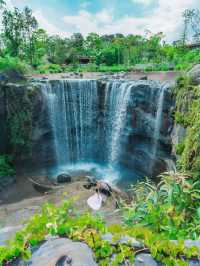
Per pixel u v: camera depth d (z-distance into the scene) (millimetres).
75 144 10188
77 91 9672
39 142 9219
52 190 7020
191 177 3883
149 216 2443
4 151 8617
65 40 32500
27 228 1489
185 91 5945
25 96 8461
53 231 1482
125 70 17203
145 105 8289
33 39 20625
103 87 9578
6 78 8703
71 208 1836
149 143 8375
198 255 1395
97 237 1430
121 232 1512
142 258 1377
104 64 23984
